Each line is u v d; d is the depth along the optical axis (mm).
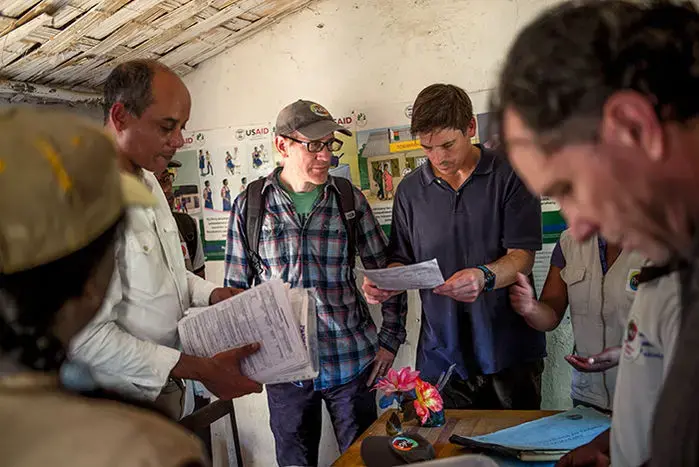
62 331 516
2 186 470
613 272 1458
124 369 1197
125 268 1275
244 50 2389
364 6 2227
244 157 2447
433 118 1695
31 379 494
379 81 2242
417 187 1932
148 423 481
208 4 1934
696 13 460
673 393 460
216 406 1487
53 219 481
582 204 485
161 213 1470
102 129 566
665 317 621
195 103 2490
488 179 1832
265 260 2039
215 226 2529
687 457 436
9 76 1893
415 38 2184
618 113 437
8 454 429
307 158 1923
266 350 1306
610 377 1482
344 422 2080
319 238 2014
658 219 473
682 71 433
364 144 2285
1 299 471
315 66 2312
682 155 445
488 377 1905
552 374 2188
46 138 500
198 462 467
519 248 1796
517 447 1146
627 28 440
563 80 445
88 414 469
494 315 1855
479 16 2102
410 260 2004
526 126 476
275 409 2123
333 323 2004
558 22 466
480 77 2125
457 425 1379
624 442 700
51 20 1650
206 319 1351
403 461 1178
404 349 2357
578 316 1562
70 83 2104
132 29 1887
